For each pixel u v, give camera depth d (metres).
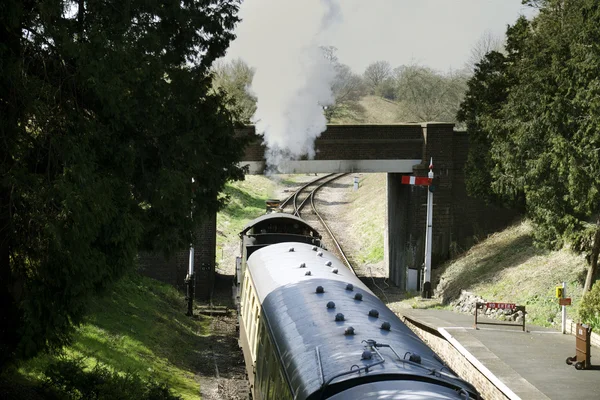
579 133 21.11
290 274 15.77
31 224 11.34
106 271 12.32
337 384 8.88
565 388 15.18
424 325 23.17
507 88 27.91
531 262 28.09
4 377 13.26
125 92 12.86
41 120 11.65
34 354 11.79
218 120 16.11
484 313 25.30
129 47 12.85
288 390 10.30
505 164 24.95
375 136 33.38
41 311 11.43
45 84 11.91
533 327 22.20
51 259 11.21
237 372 20.31
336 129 33.09
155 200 14.20
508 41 28.55
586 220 26.61
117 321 20.53
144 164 14.68
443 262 33.88
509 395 14.80
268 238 25.62
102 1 13.17
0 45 10.90
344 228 51.31
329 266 16.91
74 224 11.09
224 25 16.34
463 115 30.78
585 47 20.33
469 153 30.66
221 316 29.31
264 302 14.92
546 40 23.16
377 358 9.49
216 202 16.84
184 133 15.09
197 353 22.30
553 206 22.73
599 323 20.42
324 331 11.04
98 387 13.45
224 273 38.12
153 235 15.31
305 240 25.89
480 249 32.59
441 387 8.70
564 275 25.38
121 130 13.52
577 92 20.69
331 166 33.25
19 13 10.93
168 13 14.85
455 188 33.78
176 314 26.52
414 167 33.53
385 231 40.06
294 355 10.70
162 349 20.31
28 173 11.23
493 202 30.47
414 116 74.00
